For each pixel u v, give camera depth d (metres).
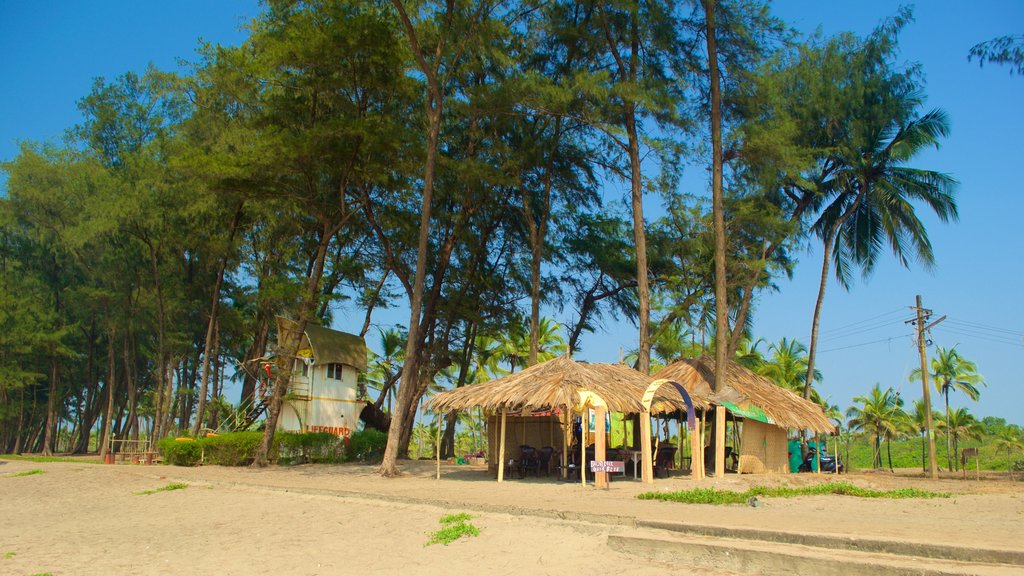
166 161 31.44
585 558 8.89
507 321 33.78
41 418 55.69
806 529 8.87
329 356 33.38
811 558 7.32
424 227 22.00
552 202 31.47
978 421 51.22
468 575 8.63
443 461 31.41
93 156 37.38
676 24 24.58
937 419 51.62
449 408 19.89
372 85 22.84
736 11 24.14
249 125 26.84
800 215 30.94
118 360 46.84
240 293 36.22
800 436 27.05
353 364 34.56
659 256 32.59
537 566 8.77
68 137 37.59
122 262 35.91
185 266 36.16
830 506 13.16
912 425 51.69
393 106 24.81
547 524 10.84
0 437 53.31
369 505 14.34
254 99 28.98
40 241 40.12
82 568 9.93
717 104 22.64
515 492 15.62
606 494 15.03
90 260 37.12
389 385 40.19
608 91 22.36
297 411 32.66
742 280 29.11
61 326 43.56
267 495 16.89
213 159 22.06
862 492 15.93
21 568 9.98
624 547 9.02
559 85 24.98
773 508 12.59
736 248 29.62
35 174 37.38
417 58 21.28
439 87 23.44
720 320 22.00
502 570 8.74
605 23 24.11
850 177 30.08
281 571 9.38
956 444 50.72
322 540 11.31
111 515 15.06
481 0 22.06
